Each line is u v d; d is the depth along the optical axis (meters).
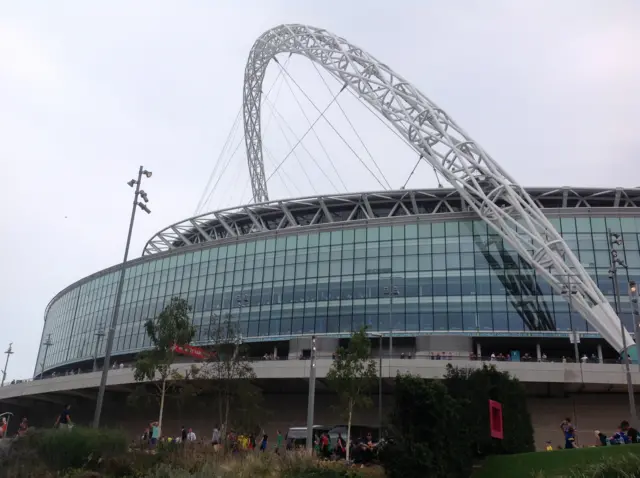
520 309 63.34
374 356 65.75
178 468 21.30
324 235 73.00
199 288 78.00
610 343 55.16
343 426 42.41
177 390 58.03
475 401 25.98
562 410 51.22
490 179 69.50
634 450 20.70
